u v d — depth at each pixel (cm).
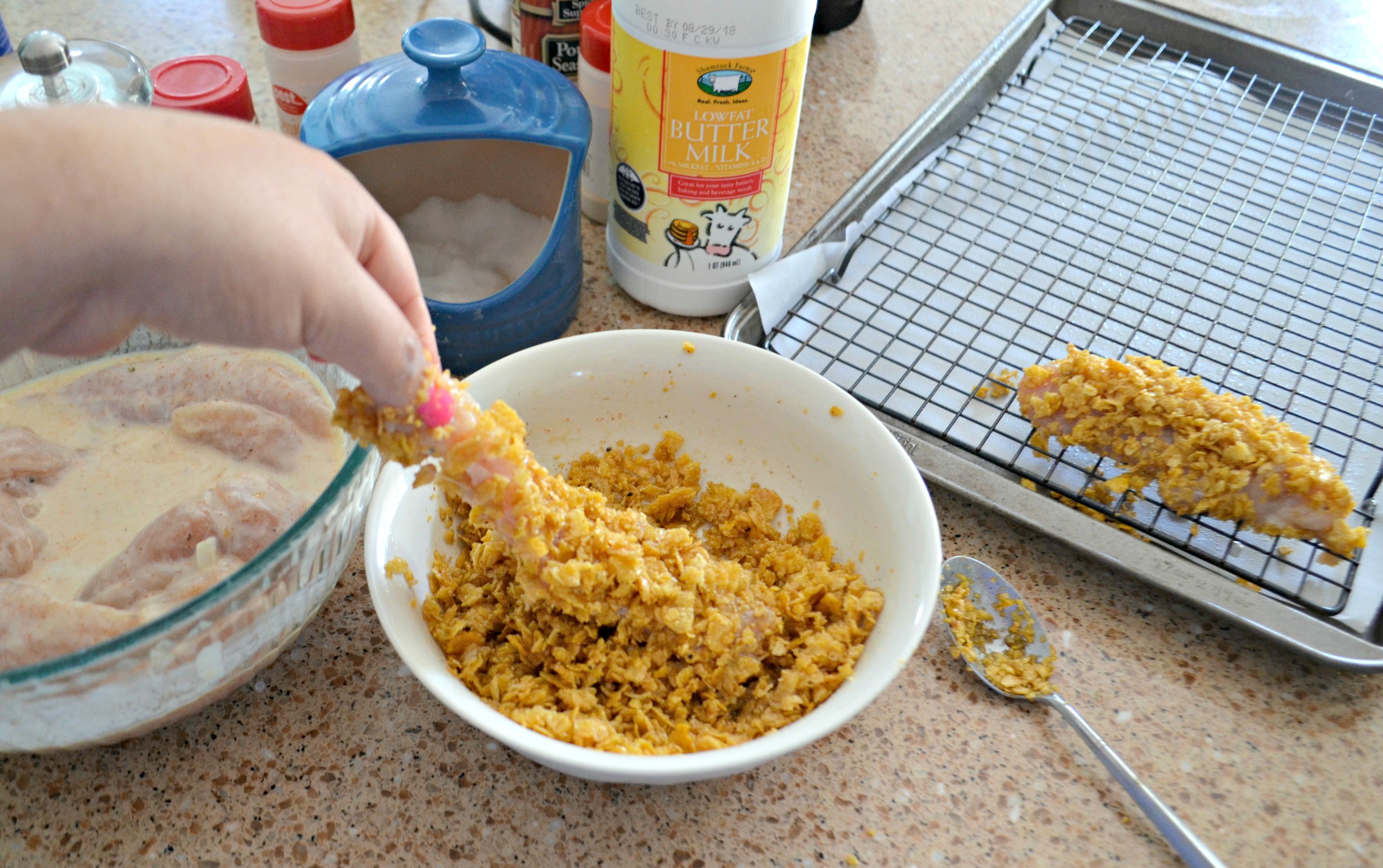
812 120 62
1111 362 43
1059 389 43
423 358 26
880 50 69
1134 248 55
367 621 38
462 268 46
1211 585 38
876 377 47
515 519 31
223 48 63
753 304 48
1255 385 48
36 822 32
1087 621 39
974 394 47
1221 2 73
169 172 21
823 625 35
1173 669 38
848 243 53
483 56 45
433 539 36
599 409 41
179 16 65
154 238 21
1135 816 34
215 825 32
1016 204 58
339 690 36
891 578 35
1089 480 43
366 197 25
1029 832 33
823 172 58
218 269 21
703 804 34
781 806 34
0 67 46
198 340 24
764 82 40
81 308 22
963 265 54
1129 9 70
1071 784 34
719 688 34
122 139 20
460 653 34
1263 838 33
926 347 49
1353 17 72
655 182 44
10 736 28
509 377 39
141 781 33
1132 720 36
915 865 32
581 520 32
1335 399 48
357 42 52
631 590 33
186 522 33
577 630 34
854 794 34
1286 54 66
